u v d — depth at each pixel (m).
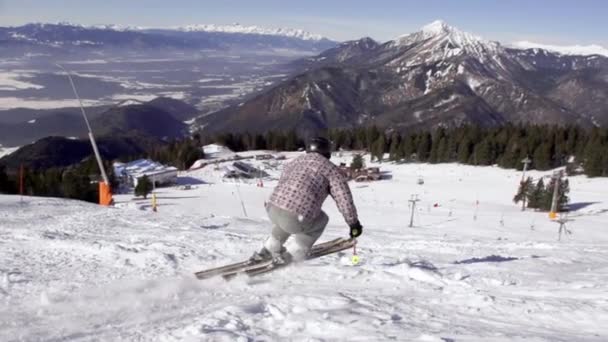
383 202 61.72
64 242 8.28
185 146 115.88
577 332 3.32
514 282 5.53
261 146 139.38
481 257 8.51
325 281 5.29
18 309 4.25
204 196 68.25
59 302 4.46
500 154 100.00
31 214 14.99
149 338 3.26
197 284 5.08
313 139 5.18
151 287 5.01
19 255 7.32
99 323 3.78
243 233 11.81
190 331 3.24
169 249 7.85
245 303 4.09
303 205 4.99
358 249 9.48
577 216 53.47
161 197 68.56
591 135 97.81
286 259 5.22
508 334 3.15
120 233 10.59
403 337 3.02
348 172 87.31
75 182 67.31
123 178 91.00
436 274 5.55
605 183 79.50
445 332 3.18
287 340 3.07
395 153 111.44
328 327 3.29
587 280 5.62
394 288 5.02
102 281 5.45
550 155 93.56
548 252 10.58
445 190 74.44
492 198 67.81
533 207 59.09
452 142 104.00
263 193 71.56
